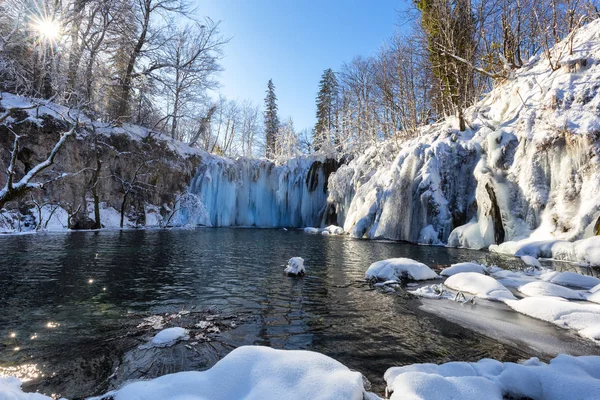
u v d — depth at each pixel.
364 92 33.16
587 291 6.29
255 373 2.55
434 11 20.86
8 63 15.45
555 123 12.12
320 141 39.44
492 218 13.32
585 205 10.49
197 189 25.31
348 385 2.30
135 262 9.18
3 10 14.48
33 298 5.68
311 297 6.16
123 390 2.43
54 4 16.45
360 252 12.23
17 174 16.17
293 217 28.14
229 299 5.92
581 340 4.18
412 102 24.48
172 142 25.52
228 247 13.08
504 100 16.92
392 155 21.41
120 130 21.22
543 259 10.20
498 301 5.95
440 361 3.59
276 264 9.47
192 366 3.37
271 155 43.56
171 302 5.67
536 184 12.26
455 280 7.02
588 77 12.52
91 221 18.12
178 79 28.48
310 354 2.82
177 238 15.77
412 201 16.58
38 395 2.39
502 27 19.73
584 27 16.14
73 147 18.09
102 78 20.95
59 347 3.80
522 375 2.73
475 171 14.73
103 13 20.75
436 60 21.77
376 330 4.51
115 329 4.39
